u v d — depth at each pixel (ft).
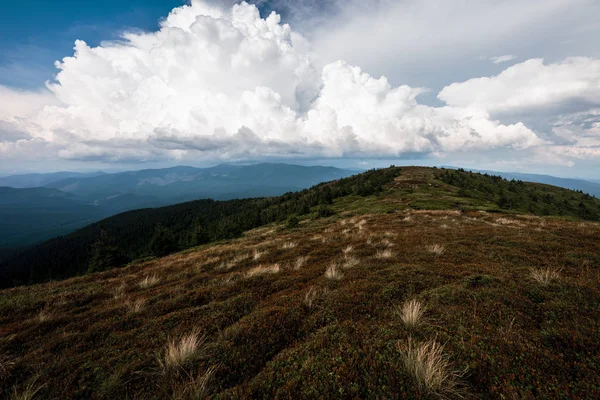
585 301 18.49
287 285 29.91
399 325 17.35
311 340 16.97
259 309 22.97
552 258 32.32
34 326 24.45
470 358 13.58
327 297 23.68
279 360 15.39
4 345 20.75
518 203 266.57
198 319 22.40
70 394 14.35
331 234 66.59
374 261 35.76
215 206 620.49
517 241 41.06
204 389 13.61
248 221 240.94
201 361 15.92
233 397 12.84
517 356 13.39
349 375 13.14
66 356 18.24
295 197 416.05
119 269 54.70
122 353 17.81
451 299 20.63
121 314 26.04
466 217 81.97
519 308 18.57
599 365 12.23
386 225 74.28
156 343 19.08
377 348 14.96
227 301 25.55
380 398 11.75
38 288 42.60
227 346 17.20
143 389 14.34
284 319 20.27
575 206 325.21
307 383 13.10
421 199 156.87
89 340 20.92
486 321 16.93
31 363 17.49
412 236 52.21
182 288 32.48
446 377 12.04
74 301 32.94
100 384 14.93
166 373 15.24
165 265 53.21
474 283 24.08
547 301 19.25
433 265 31.19
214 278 36.24
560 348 13.79
